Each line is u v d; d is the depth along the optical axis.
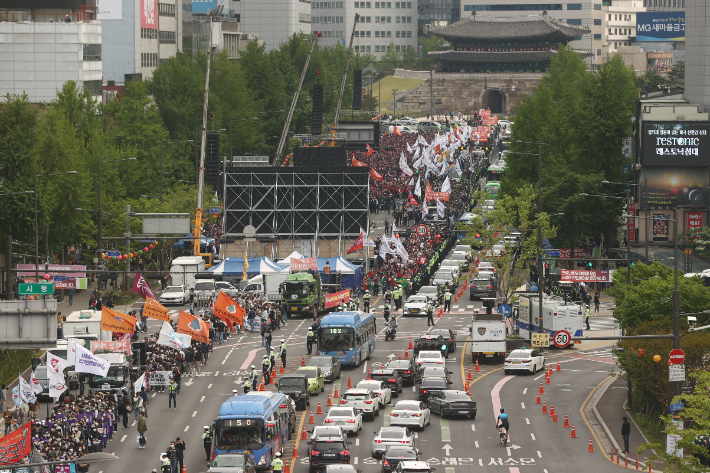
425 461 124.50
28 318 127.31
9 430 130.00
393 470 115.62
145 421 135.25
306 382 154.25
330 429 122.81
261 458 119.38
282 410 130.88
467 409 148.62
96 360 131.00
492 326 190.88
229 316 189.62
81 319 176.62
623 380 177.50
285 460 126.69
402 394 165.00
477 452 130.88
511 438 138.62
